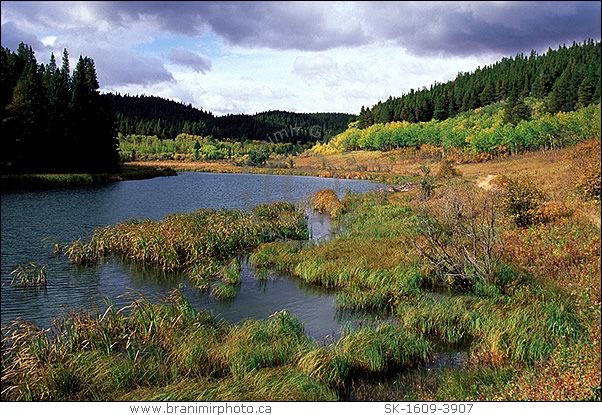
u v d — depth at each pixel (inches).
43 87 2396.7
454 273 584.4
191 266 732.7
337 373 367.6
